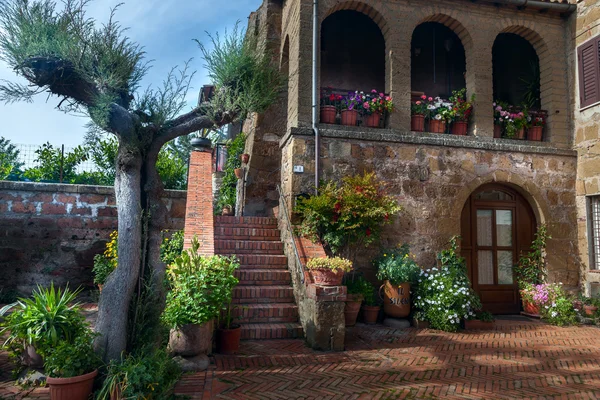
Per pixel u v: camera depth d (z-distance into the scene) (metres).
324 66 10.75
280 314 6.64
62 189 8.96
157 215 4.52
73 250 8.94
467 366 5.30
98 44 4.20
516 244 8.98
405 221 8.15
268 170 10.77
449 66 11.26
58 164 11.91
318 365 5.21
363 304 7.59
